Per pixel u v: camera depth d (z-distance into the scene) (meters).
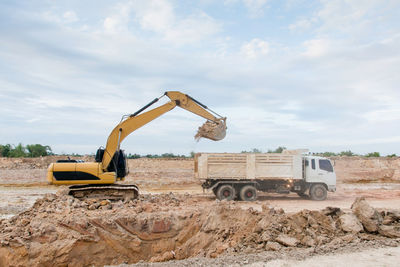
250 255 9.12
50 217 10.84
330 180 19.03
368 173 34.53
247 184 18.59
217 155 18.39
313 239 9.98
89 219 10.67
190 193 22.12
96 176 13.70
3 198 19.28
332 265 8.15
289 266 8.14
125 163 15.12
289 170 18.70
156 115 15.04
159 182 27.27
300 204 17.17
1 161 34.12
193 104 15.76
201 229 11.28
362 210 11.15
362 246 9.60
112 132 14.37
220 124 16.02
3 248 9.66
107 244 10.50
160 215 11.28
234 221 11.54
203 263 8.73
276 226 10.43
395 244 9.77
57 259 9.88
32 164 34.25
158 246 10.92
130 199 13.66
